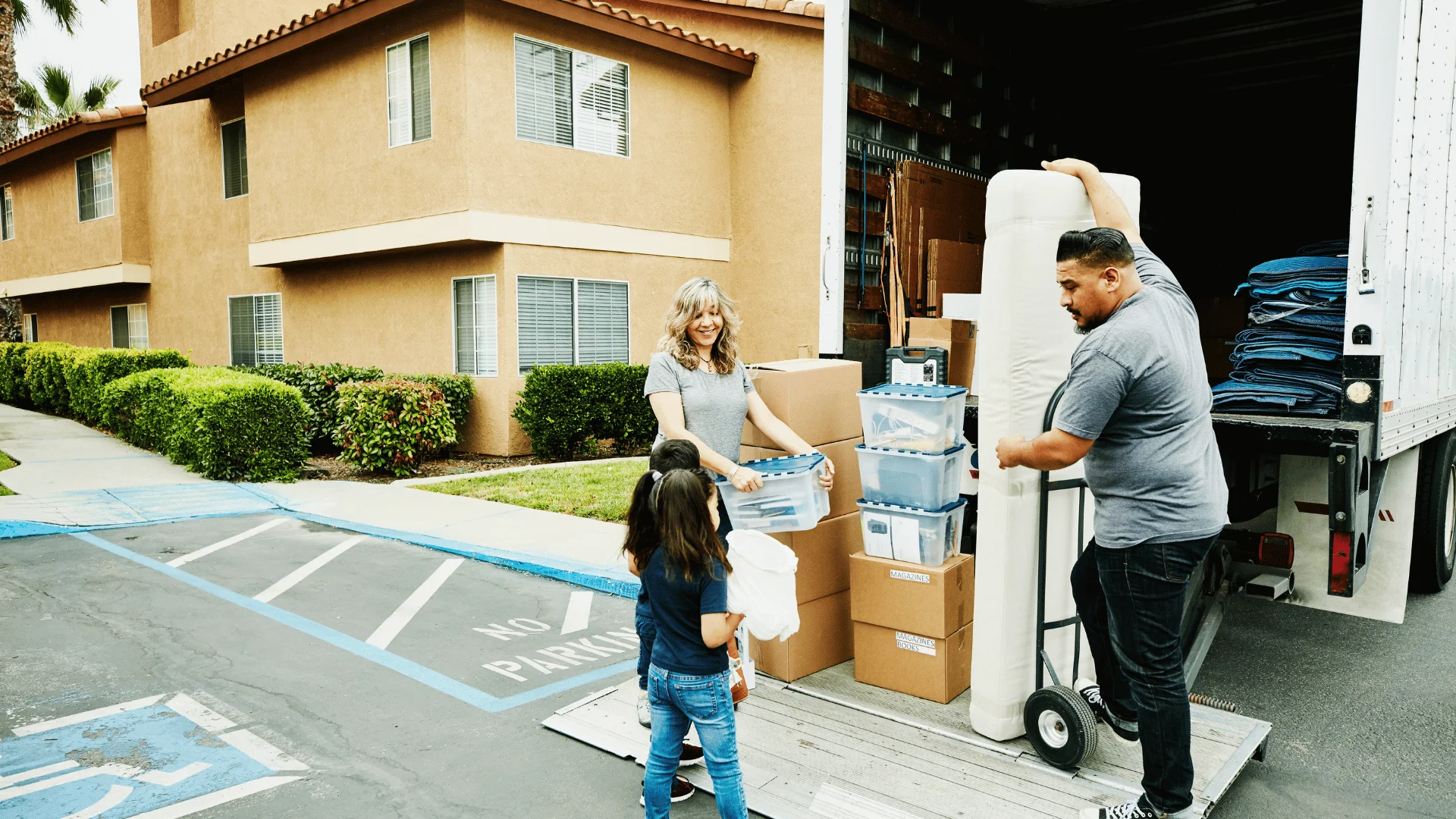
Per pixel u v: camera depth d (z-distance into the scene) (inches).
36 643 201.5
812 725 150.6
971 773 134.6
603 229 486.3
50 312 882.8
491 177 438.9
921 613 157.3
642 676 152.9
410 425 418.0
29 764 145.3
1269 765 148.6
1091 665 152.7
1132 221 130.3
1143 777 122.1
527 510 339.3
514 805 134.0
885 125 220.5
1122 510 115.1
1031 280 134.2
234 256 628.1
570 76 469.1
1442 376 207.2
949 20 235.9
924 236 223.3
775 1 500.7
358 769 145.1
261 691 176.7
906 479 157.0
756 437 167.6
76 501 348.8
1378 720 166.2
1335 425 157.9
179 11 714.2
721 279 546.9
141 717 163.9
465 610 229.9
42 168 791.7
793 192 515.5
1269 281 180.4
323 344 560.7
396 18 456.8
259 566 269.9
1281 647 203.6
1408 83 161.5
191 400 406.9
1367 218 158.6
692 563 107.7
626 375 478.3
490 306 458.9
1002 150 257.8
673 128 516.1
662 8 536.4
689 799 134.5
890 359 201.8
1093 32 277.1
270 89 540.1
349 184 494.6
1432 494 219.6
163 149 686.5
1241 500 181.8
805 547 167.3
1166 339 111.0
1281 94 336.8
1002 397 136.6
